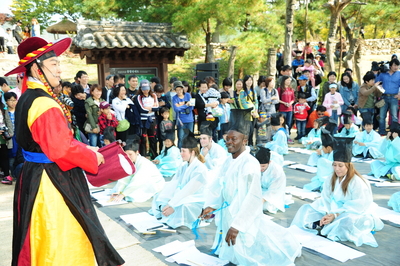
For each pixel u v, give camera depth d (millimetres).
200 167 4453
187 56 17094
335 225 4121
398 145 6332
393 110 10242
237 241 3383
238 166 3312
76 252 2414
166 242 4129
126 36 10273
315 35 24344
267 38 14695
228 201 3453
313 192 5867
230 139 3295
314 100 10359
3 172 6953
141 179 5637
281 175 4934
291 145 9820
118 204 5453
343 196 4199
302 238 4133
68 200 2428
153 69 10570
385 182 6320
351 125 8711
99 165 2713
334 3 13828
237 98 9070
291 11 11680
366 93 10008
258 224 3332
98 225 2535
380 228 4344
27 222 2398
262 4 13523
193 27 11859
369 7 16453
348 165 4168
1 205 5480
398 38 23828
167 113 8062
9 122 6500
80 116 7309
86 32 10352
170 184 4859
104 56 9992
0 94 6582
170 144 7160
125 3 15516
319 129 9227
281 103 9977
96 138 7328
